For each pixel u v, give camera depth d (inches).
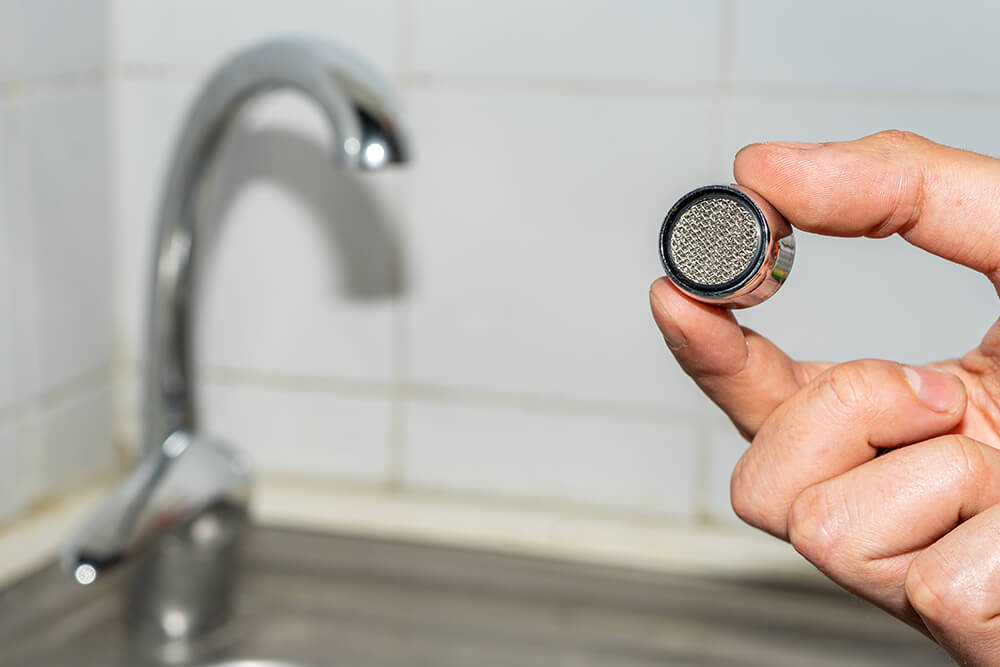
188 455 32.4
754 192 25.1
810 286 33.6
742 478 26.0
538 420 35.3
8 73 33.0
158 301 32.5
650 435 34.9
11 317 33.6
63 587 34.4
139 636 33.8
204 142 31.8
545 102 34.1
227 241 35.8
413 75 34.5
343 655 33.9
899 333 33.5
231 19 35.1
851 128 33.2
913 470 25.1
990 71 32.6
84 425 35.8
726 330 25.7
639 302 34.5
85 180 35.2
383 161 29.9
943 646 24.9
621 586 34.9
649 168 34.0
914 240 25.2
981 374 26.6
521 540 35.3
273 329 35.9
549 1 33.8
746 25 33.2
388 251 35.2
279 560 35.8
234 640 34.0
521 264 34.8
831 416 25.5
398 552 35.7
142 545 30.9
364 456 36.2
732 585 34.8
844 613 34.3
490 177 34.6
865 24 32.8
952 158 24.9
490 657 33.9
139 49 35.5
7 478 33.9
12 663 32.9
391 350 35.6
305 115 35.0
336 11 34.6
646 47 33.6
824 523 25.4
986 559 24.5
